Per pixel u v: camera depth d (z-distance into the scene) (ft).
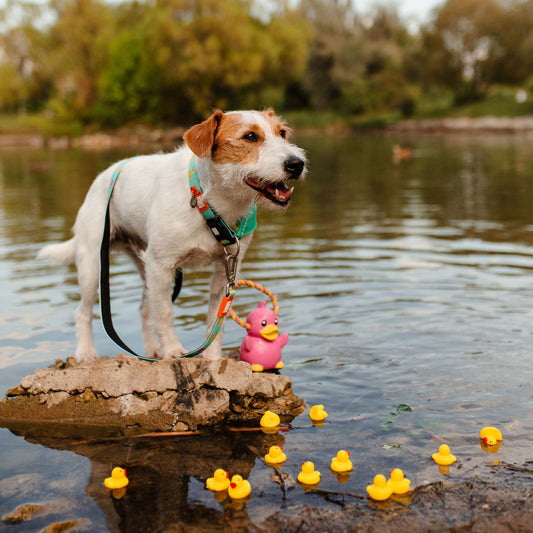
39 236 9.37
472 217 10.61
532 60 50.14
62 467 3.55
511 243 8.40
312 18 65.51
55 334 5.26
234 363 4.29
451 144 32.53
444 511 3.14
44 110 68.44
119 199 4.72
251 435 3.86
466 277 6.69
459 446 3.64
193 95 43.91
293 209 12.25
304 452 3.64
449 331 5.17
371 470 3.45
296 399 4.19
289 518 3.11
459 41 51.98
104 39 51.83
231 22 42.73
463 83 54.29
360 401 4.15
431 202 12.63
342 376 4.48
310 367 4.62
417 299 5.98
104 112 48.06
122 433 3.93
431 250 8.10
